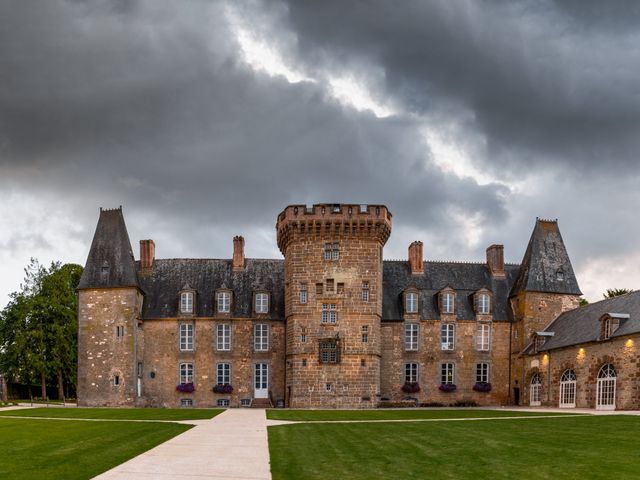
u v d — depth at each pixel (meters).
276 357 64.44
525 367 62.81
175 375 64.12
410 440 27.47
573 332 56.50
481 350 65.75
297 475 19.42
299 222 59.94
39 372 73.00
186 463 21.38
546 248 67.12
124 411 47.97
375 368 59.22
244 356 64.44
